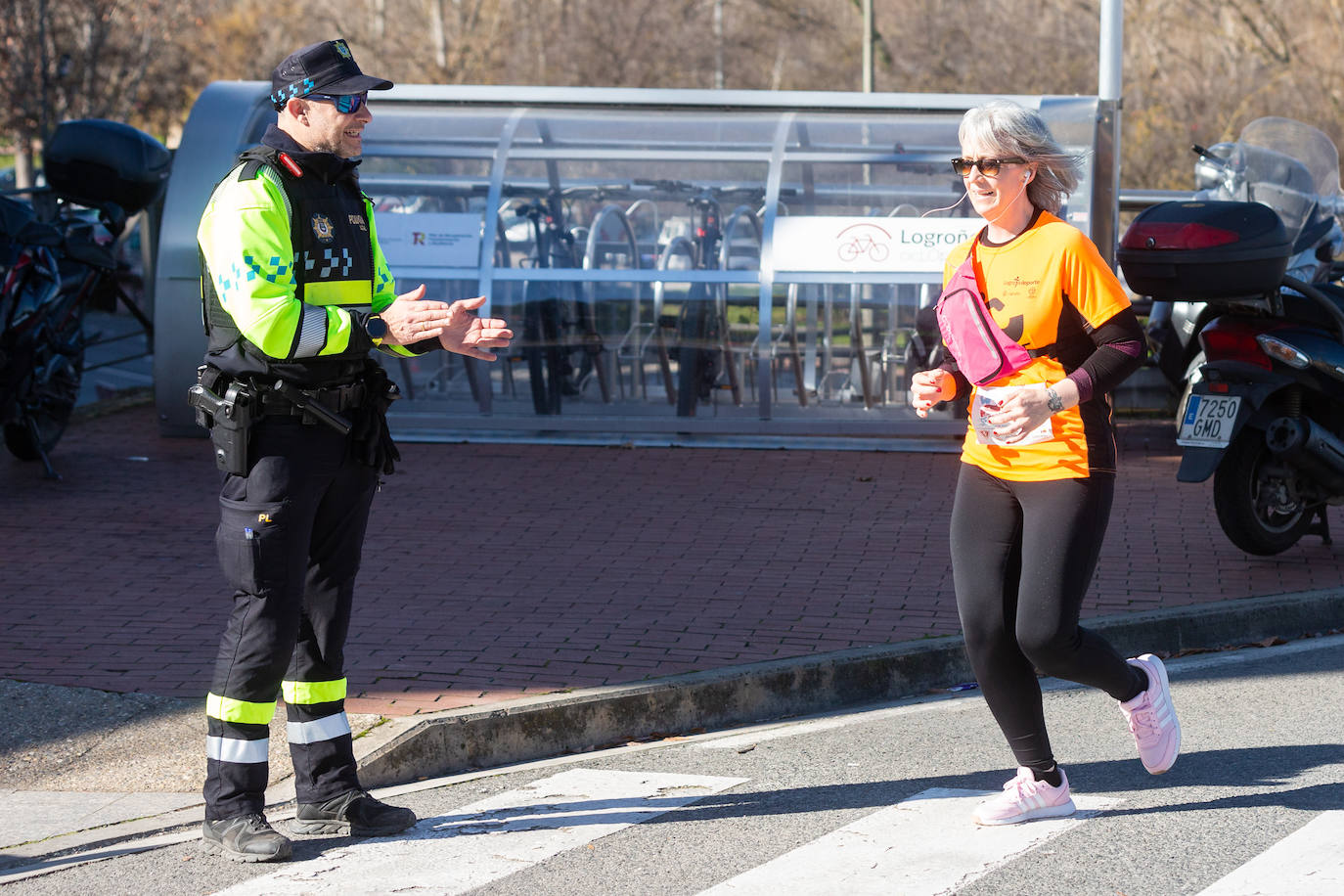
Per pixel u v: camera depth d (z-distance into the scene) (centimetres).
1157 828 452
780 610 703
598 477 1031
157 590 734
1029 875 416
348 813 453
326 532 449
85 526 874
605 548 834
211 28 3900
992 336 429
